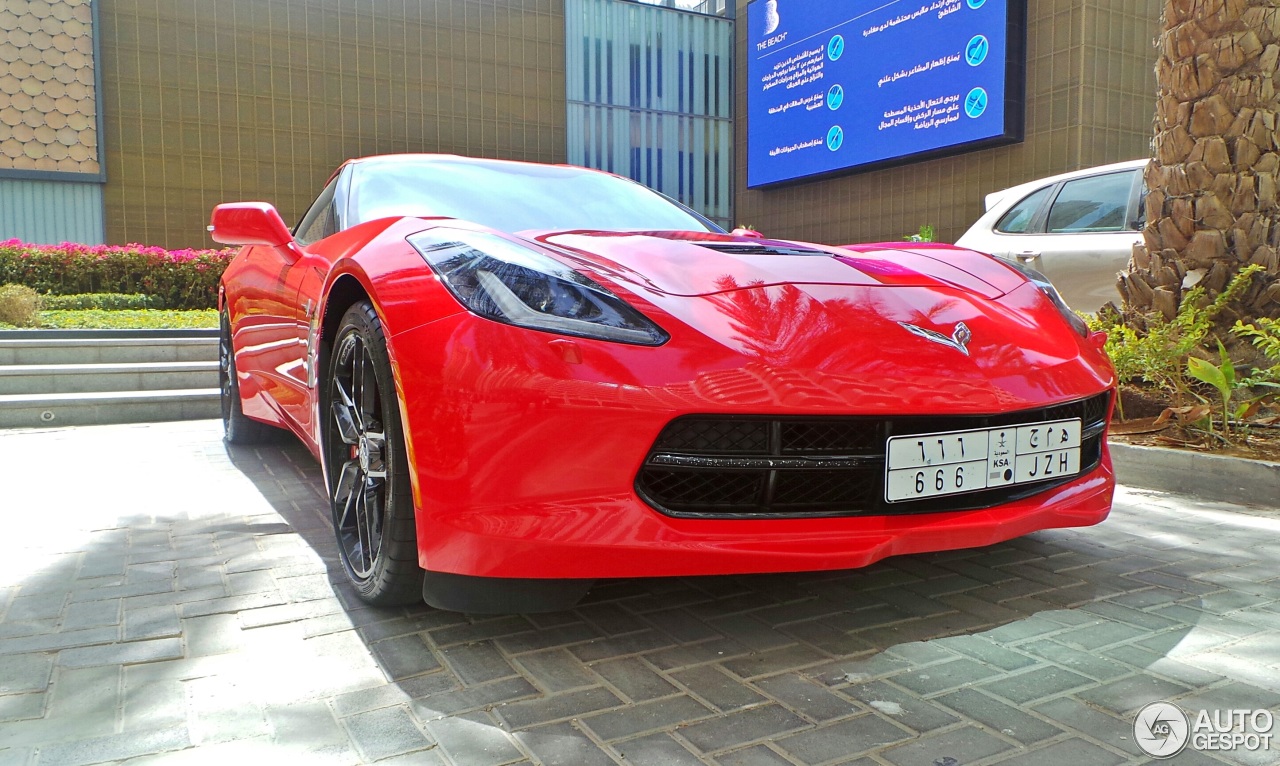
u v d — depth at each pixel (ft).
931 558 7.24
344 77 51.29
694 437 5.00
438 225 6.36
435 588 5.34
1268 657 5.18
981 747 4.13
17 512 9.00
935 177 50.60
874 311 5.76
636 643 5.47
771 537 5.07
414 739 4.25
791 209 60.34
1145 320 12.26
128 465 11.60
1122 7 44.29
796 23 57.47
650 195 9.52
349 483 6.62
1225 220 11.50
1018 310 6.56
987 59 45.96
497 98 55.57
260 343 10.19
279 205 50.03
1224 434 10.28
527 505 4.85
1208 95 11.46
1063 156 44.27
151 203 47.42
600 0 58.85
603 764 4.00
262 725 4.39
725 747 4.16
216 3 48.42
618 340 5.00
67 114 45.55
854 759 4.03
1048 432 5.94
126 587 6.58
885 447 5.28
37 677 4.97
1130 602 6.17
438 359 5.11
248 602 6.24
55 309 26.21
